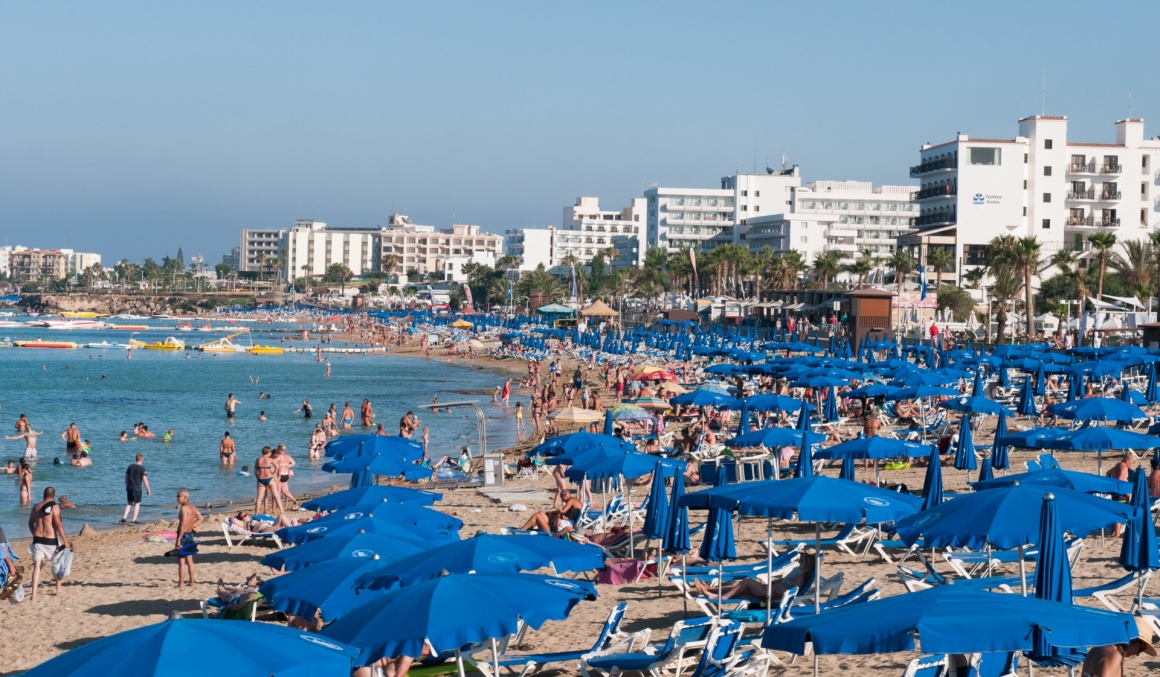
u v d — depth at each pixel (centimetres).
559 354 12106
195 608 2077
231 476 4406
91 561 2570
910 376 4575
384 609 1073
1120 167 13662
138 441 5584
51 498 2164
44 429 6128
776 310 12175
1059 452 3825
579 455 2580
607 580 2041
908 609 898
